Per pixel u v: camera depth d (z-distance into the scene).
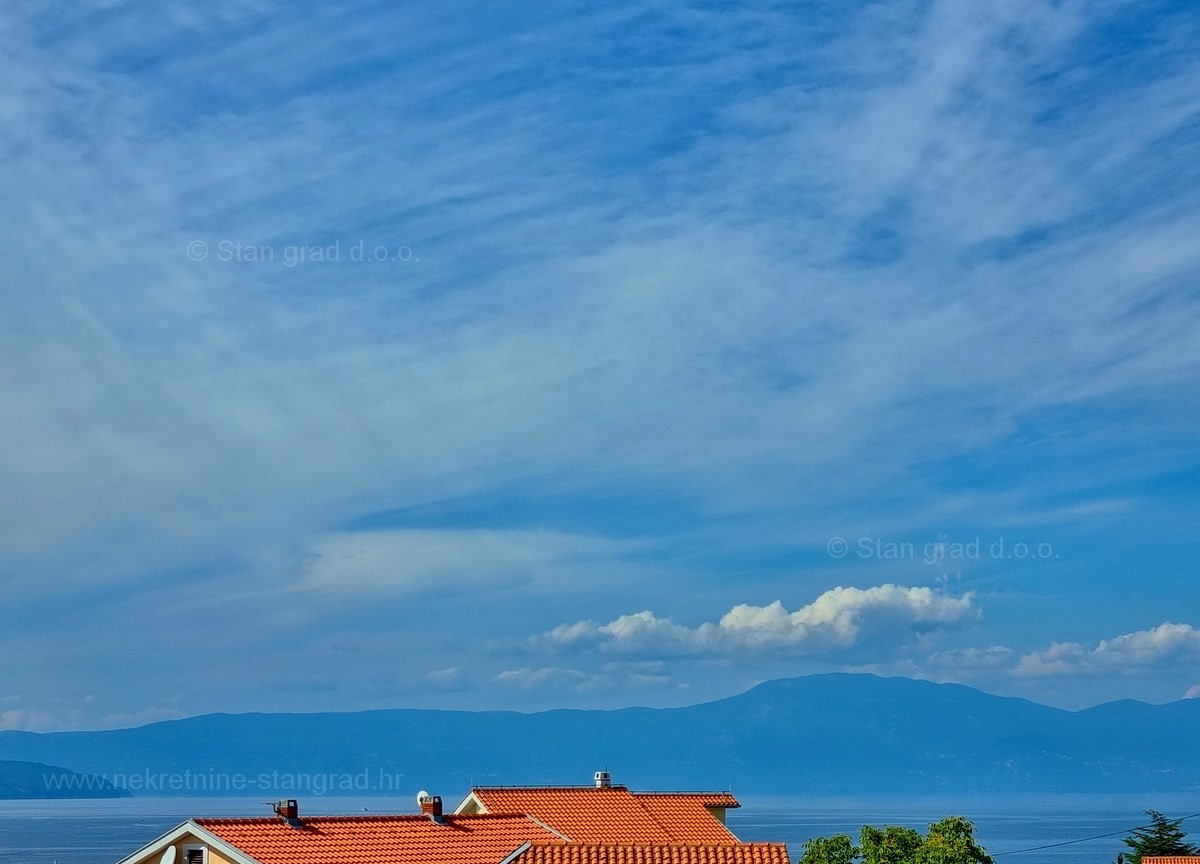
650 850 48.59
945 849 57.19
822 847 61.28
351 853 45.84
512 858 48.41
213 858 44.28
